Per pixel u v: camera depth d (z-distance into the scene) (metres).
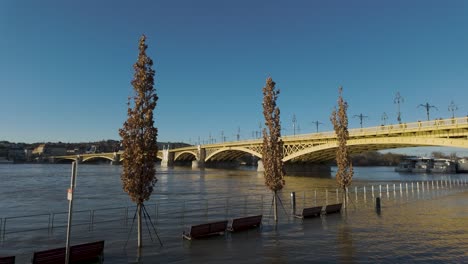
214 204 43.38
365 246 21.86
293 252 20.50
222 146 165.50
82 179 106.50
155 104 21.61
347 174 36.28
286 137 110.31
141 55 21.56
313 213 32.38
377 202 35.78
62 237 25.02
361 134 81.50
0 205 45.59
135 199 21.11
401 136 72.75
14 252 21.08
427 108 76.31
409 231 26.11
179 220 31.66
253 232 25.70
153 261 18.80
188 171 158.50
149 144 21.30
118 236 24.97
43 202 48.91
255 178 106.12
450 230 26.39
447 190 58.47
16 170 185.88
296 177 108.94
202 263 18.45
